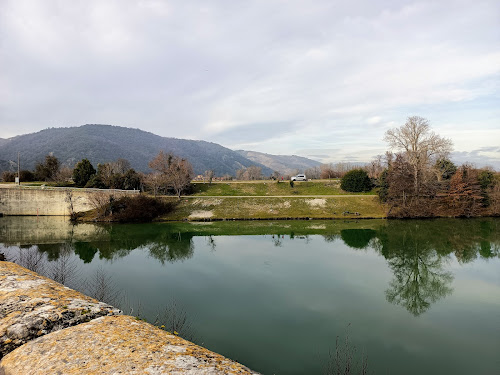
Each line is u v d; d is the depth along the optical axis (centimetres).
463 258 3500
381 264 3222
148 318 1866
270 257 3434
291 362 1474
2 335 546
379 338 1739
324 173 10156
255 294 2347
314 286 2547
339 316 2003
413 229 5056
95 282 2522
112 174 8406
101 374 431
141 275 2791
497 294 2453
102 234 4812
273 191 7531
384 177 6806
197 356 503
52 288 772
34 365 463
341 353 1562
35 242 4291
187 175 7512
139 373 433
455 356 1568
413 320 1970
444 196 6600
